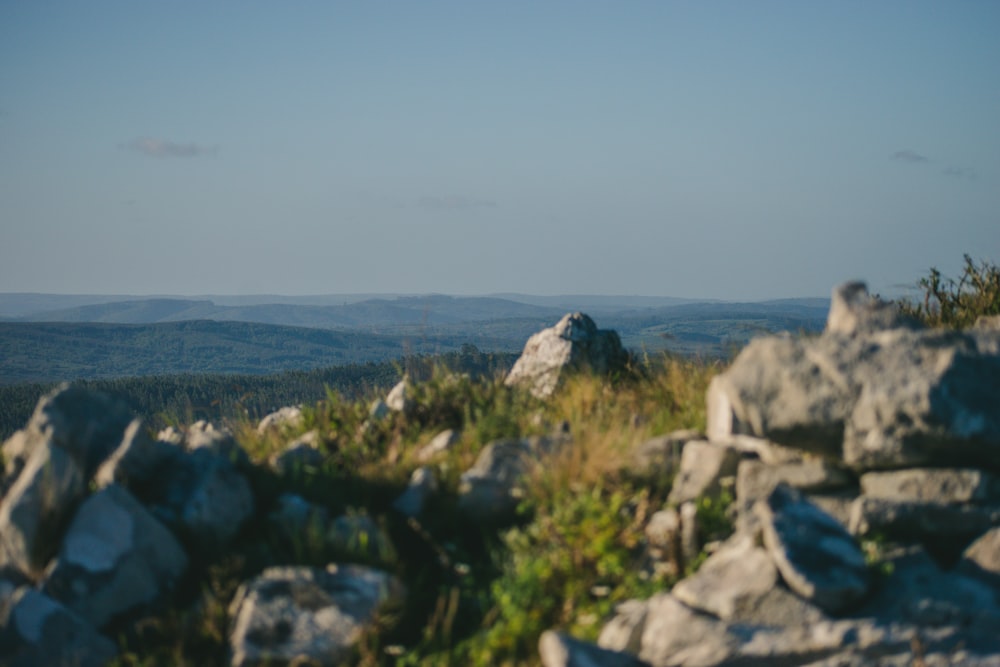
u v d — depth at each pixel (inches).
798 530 182.7
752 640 175.3
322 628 182.4
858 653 172.9
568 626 184.7
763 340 199.6
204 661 182.9
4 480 200.2
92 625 185.8
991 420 185.9
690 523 193.8
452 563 196.2
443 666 180.2
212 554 195.6
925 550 185.5
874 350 193.3
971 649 171.8
